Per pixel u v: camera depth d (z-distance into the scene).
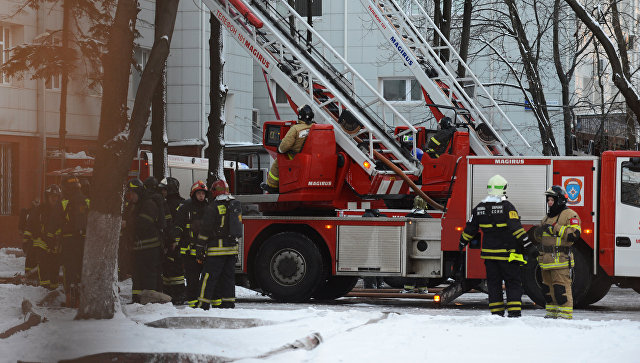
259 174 25.72
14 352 9.42
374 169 19.28
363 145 19.47
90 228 12.40
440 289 22.66
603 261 17.31
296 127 19.12
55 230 15.33
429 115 42.28
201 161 37.31
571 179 17.53
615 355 10.23
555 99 41.91
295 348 10.48
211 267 14.95
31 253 16.11
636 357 10.10
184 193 35.88
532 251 14.29
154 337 10.62
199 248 14.84
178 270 16.73
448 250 17.80
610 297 22.00
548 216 15.03
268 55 20.77
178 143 42.91
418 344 10.95
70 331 10.23
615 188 17.25
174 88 43.38
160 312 13.27
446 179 19.62
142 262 15.16
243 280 19.61
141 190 15.35
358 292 21.78
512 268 14.45
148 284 15.19
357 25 46.47
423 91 23.42
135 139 12.48
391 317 13.37
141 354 9.48
